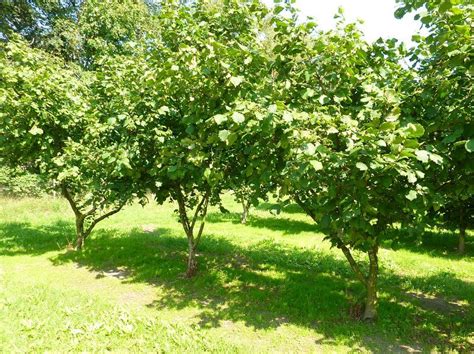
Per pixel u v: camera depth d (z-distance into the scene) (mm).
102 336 4270
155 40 5824
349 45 4062
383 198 4059
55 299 5328
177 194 6633
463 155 3590
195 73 4051
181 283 6352
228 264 7520
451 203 8219
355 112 4367
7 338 4098
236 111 3375
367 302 4961
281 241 9586
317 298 5633
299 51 4340
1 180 15031
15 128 6754
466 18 3281
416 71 4598
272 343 4309
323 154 3367
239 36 5172
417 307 5555
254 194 4559
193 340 4242
